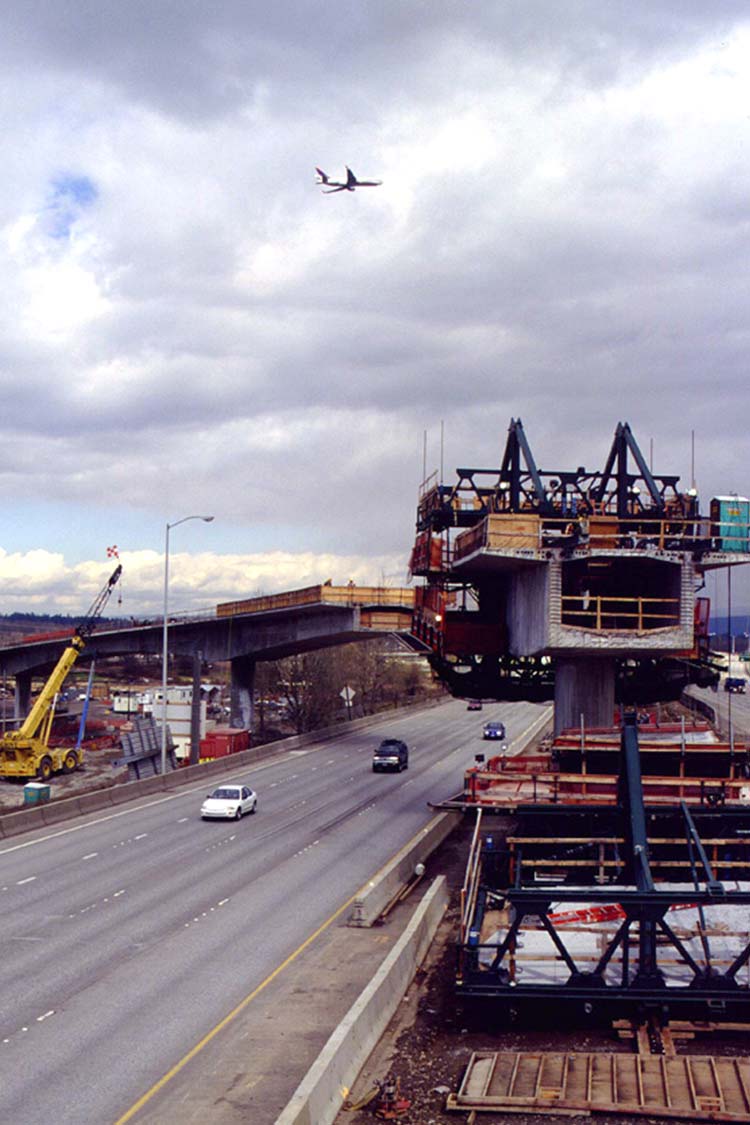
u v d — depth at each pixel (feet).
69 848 132.67
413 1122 55.01
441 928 95.40
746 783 99.35
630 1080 58.29
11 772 241.55
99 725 357.82
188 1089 57.47
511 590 150.61
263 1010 70.74
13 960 82.43
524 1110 55.36
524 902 69.56
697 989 67.46
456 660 173.37
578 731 121.60
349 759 240.94
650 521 125.80
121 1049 63.41
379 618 260.83
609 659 138.82
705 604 139.33
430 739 291.17
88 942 87.86
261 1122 53.26
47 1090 57.26
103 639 346.54
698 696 393.91
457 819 154.51
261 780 203.92
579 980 68.54
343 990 75.20
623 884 86.22
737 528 125.18
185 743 270.46
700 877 93.66
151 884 110.93
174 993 74.33
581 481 167.12
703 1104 54.85
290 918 96.58
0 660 388.16
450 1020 70.85
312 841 136.98
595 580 144.05
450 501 159.84
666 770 107.76
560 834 99.45
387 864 120.26
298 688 383.45
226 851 130.11
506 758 114.21
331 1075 56.54
